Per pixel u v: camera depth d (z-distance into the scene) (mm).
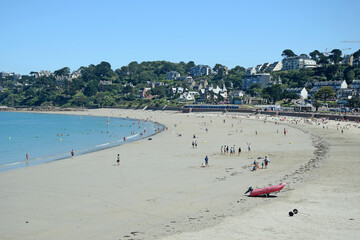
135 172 55594
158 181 49031
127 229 30969
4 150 90125
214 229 29828
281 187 38938
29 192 44312
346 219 31094
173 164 61906
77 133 135750
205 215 33812
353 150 68750
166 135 115875
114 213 35531
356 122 146000
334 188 40812
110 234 29906
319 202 36000
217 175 51844
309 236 27656
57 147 94875
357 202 35531
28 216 35125
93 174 54688
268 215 32875
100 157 71750
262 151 74438
